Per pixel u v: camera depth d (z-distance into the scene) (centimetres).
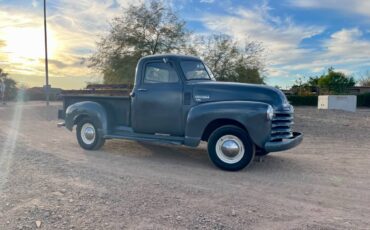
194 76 720
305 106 3747
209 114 640
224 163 636
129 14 2067
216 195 480
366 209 445
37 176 545
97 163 671
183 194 479
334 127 1394
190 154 801
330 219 405
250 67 2228
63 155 741
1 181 514
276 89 667
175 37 2089
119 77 1981
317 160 757
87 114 804
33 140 961
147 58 739
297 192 511
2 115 1848
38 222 370
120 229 360
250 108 612
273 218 402
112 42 2066
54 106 2556
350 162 739
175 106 693
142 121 735
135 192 478
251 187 530
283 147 611
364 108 3706
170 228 365
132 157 751
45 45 2542
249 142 620
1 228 356
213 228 368
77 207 414
